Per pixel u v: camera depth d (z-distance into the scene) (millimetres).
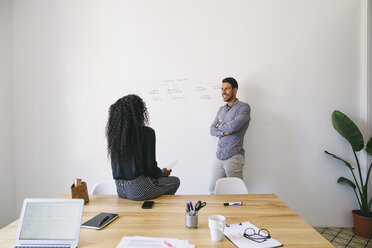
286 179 2662
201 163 2725
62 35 2840
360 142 2338
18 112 2873
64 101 2850
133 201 1487
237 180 1848
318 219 2646
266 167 2672
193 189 2734
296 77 2641
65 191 2854
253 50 2664
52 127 2861
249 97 2676
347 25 2602
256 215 1243
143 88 2781
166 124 2760
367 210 2404
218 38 2691
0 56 2719
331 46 2617
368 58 2533
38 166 2871
